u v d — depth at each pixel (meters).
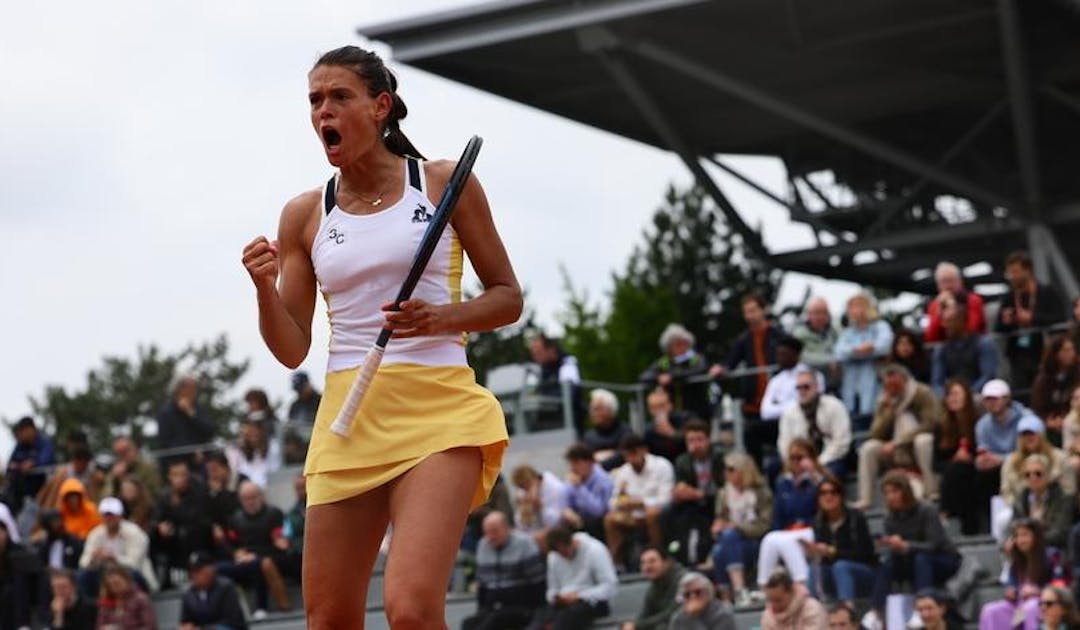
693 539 18.50
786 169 28.39
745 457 18.03
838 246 27.50
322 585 6.41
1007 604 15.77
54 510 21.12
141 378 55.59
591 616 17.69
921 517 16.41
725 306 51.72
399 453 6.32
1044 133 27.77
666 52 23.80
